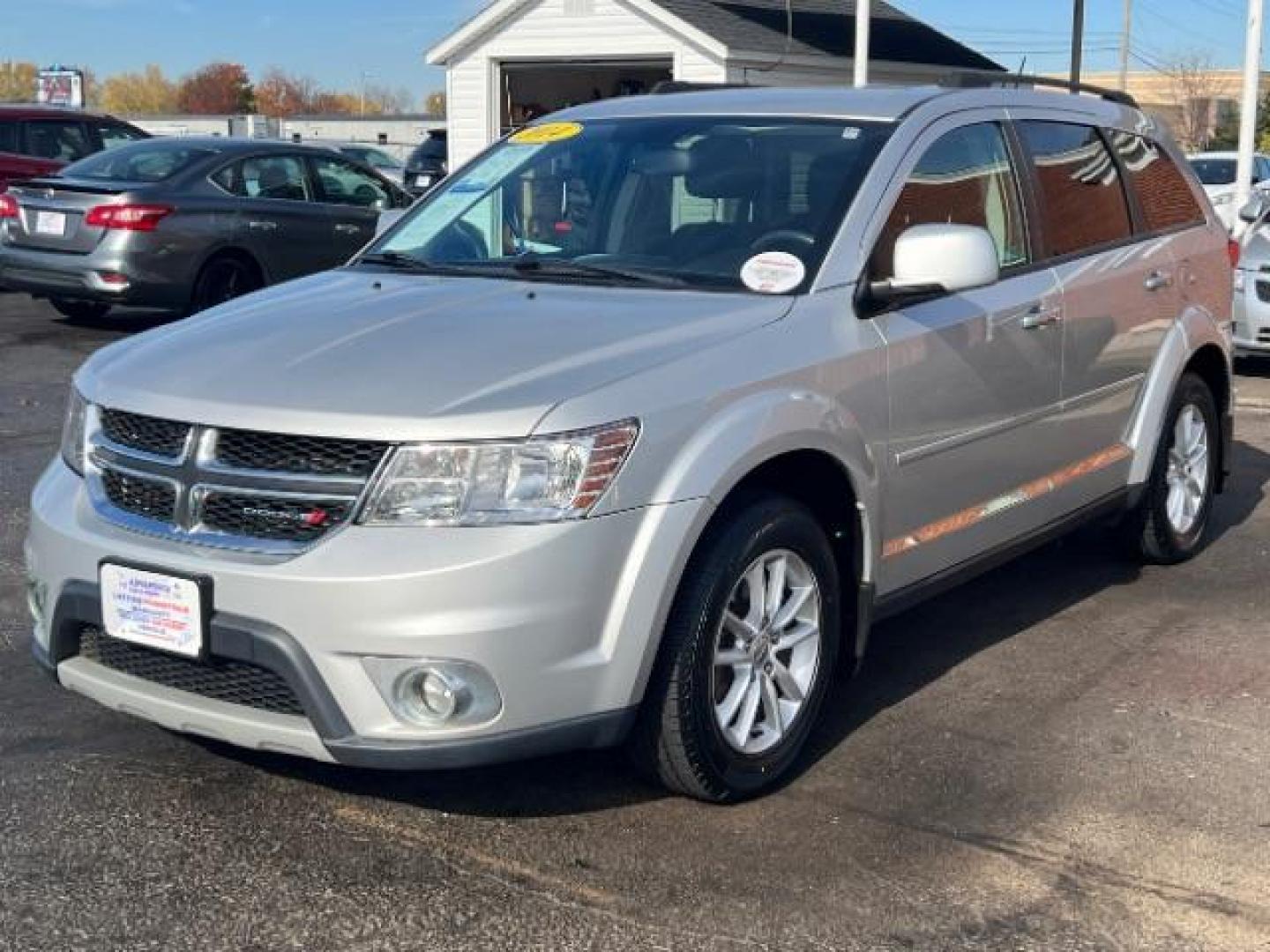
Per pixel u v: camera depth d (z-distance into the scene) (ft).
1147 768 14.37
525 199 16.99
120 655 12.87
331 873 12.17
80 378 13.76
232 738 12.19
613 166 16.78
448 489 11.47
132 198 38.63
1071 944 11.21
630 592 11.94
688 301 14.11
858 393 14.10
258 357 12.85
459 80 74.38
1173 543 20.92
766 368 13.21
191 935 11.21
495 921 11.46
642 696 12.30
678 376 12.52
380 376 12.23
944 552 15.80
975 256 14.34
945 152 16.33
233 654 11.77
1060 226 18.07
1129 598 19.84
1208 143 165.17
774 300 14.11
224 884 11.96
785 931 11.36
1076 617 19.02
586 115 18.20
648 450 12.03
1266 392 35.27
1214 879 12.21
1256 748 14.83
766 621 13.51
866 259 14.76
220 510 12.07
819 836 12.92
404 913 11.55
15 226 40.24
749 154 16.14
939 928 11.41
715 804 13.42
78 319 44.55
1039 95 18.62
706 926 11.43
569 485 11.62
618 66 72.74
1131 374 19.25
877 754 14.70
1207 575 20.92
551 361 12.37
